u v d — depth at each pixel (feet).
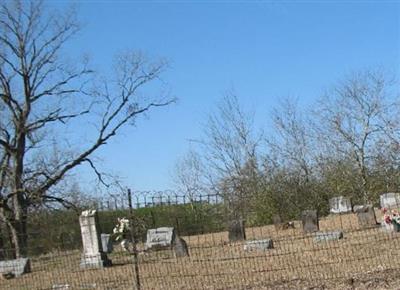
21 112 117.91
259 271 44.29
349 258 46.21
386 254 46.01
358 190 129.70
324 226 86.38
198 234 76.02
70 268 62.34
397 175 125.29
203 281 42.63
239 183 138.72
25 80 118.01
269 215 114.11
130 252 70.90
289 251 55.98
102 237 70.49
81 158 123.34
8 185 118.21
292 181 123.54
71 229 67.41
